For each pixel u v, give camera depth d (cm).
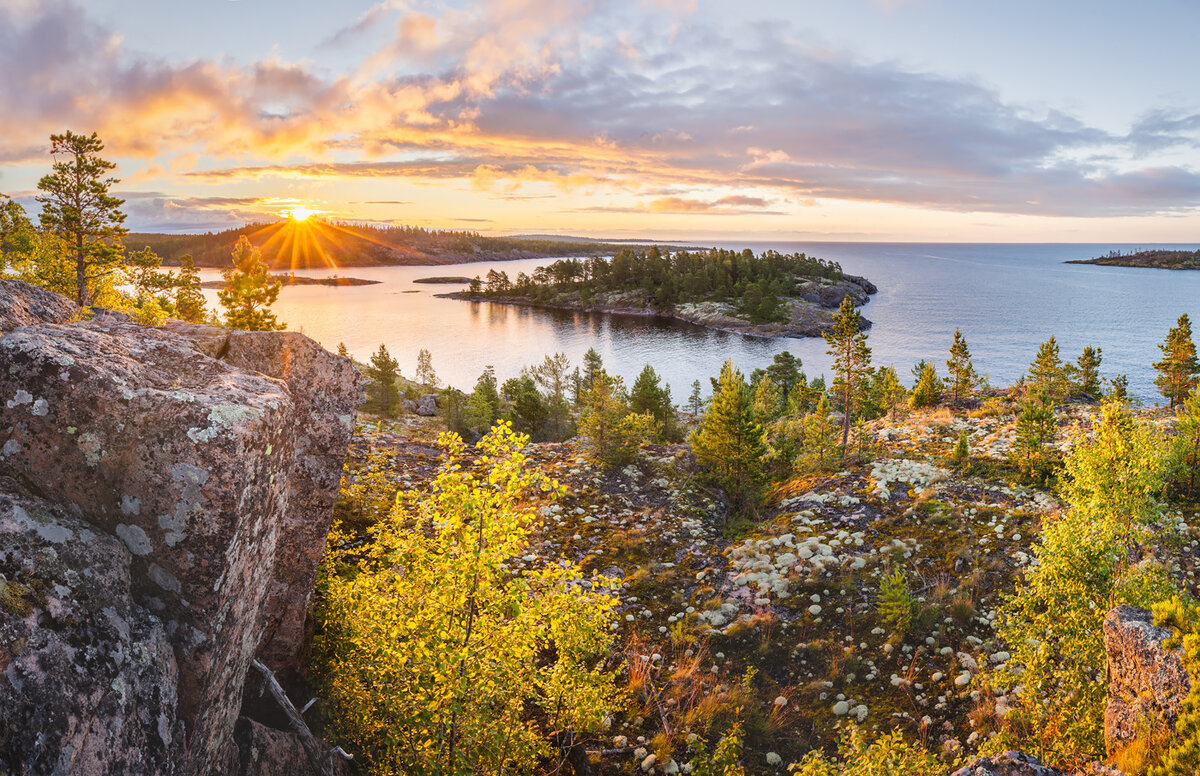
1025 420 1986
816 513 1820
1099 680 818
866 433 2627
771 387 6106
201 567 439
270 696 701
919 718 1046
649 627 1323
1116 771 557
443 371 16300
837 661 1194
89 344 481
